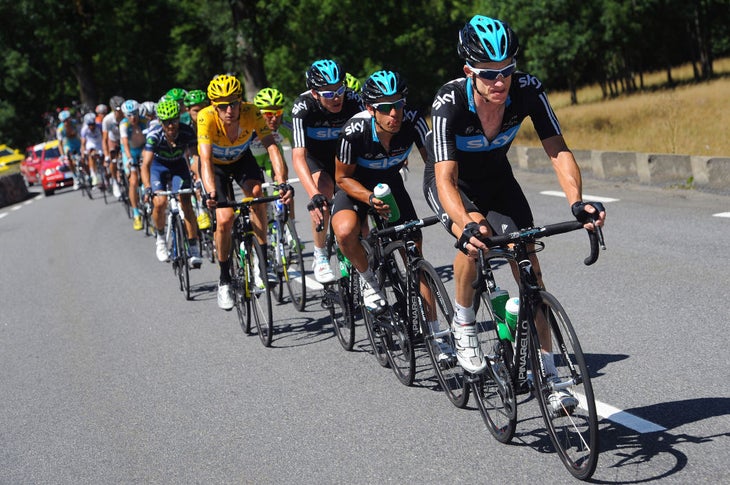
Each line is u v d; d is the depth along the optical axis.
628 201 11.57
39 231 16.88
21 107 60.00
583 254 8.62
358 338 6.79
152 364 6.70
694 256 7.93
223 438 4.93
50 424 5.55
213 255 10.68
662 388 4.81
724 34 54.72
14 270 12.27
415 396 5.25
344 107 6.87
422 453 4.37
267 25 38.84
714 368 5.04
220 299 7.38
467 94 4.05
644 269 7.67
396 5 48.78
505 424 4.39
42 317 8.91
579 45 38.84
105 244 13.73
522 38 40.97
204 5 46.84
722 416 4.29
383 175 5.54
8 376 6.83
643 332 5.91
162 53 61.22
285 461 4.49
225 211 7.08
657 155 13.09
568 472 3.89
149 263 11.42
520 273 3.95
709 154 14.74
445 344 4.94
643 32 41.78
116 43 54.00
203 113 7.05
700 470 3.72
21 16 51.25
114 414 5.60
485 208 4.50
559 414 3.84
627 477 3.75
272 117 8.45
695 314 6.16
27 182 32.66
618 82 51.38
